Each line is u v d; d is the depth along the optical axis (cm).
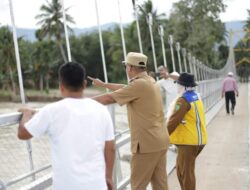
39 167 444
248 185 726
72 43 7881
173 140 583
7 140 410
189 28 6462
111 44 6925
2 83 7331
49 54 7650
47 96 7231
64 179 304
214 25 6588
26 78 7712
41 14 7569
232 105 1997
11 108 5766
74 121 308
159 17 6256
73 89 317
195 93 584
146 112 471
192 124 575
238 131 1383
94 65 7906
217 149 1064
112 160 331
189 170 586
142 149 478
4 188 369
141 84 464
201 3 6388
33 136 306
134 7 1300
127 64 480
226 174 807
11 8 650
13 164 418
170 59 5466
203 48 6456
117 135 629
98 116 319
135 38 6075
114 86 528
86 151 309
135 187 493
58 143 307
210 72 3466
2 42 7094
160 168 507
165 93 962
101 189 312
